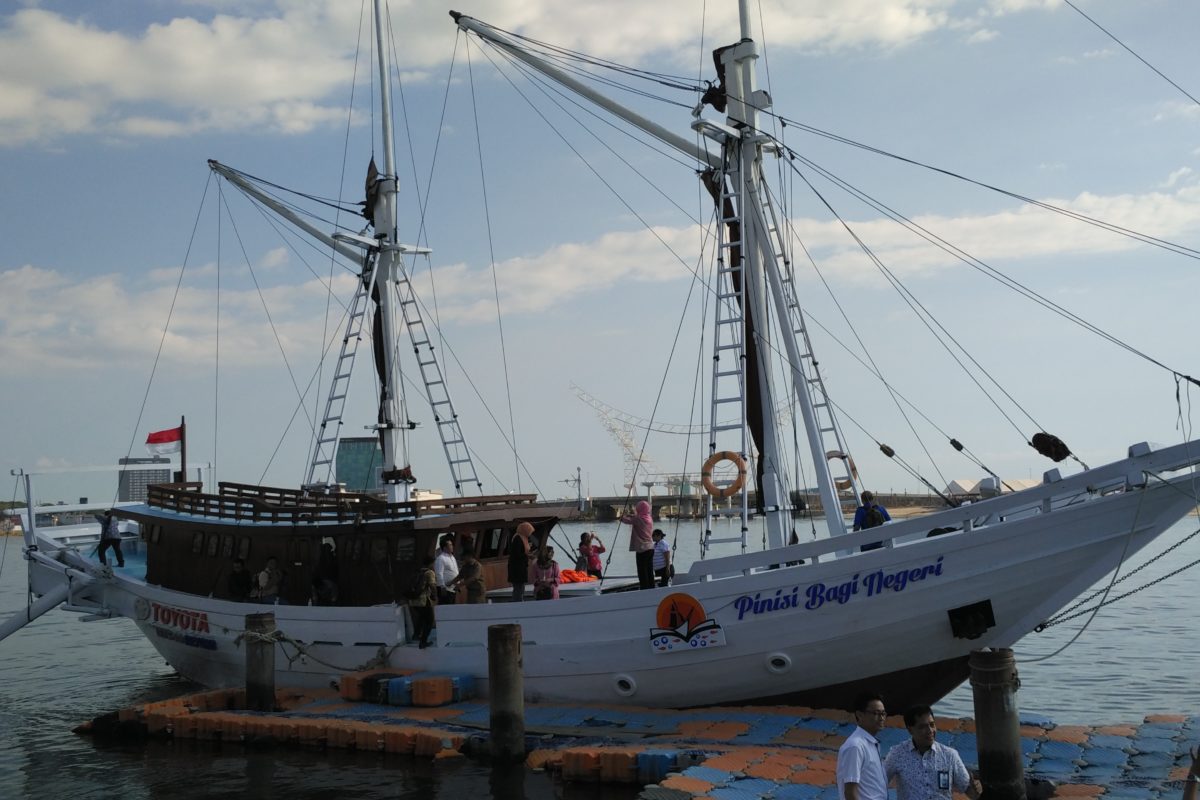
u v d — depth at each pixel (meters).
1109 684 26.89
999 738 15.03
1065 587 18.28
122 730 23.97
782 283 24.22
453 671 22.92
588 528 145.88
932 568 18.78
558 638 21.61
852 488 23.50
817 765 16.34
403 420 32.44
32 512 32.69
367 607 24.23
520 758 19.06
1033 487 18.42
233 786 19.12
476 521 24.64
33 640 45.59
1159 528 17.73
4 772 21.36
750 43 24.28
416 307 32.97
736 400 23.64
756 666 20.06
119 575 30.81
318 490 31.14
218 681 28.39
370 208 33.00
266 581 26.12
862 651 19.42
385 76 32.97
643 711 20.80
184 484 31.38
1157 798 14.41
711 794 14.89
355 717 21.78
